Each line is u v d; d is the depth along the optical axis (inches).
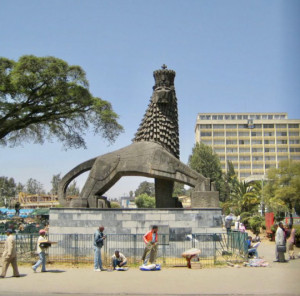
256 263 525.3
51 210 602.5
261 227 1233.4
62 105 1058.1
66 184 666.2
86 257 575.5
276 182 1505.9
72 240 588.4
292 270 488.4
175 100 650.8
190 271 483.2
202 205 594.6
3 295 359.6
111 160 629.6
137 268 513.0
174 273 469.7
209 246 574.6
